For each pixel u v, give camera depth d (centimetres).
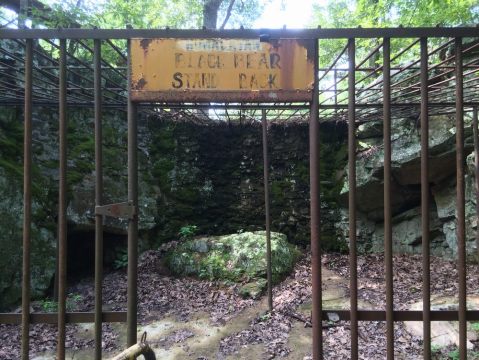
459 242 197
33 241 466
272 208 718
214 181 715
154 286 538
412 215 682
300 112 714
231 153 720
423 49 196
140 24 812
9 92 374
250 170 721
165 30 196
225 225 711
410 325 383
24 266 201
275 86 198
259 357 352
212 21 984
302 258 650
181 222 686
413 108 475
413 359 324
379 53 686
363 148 682
